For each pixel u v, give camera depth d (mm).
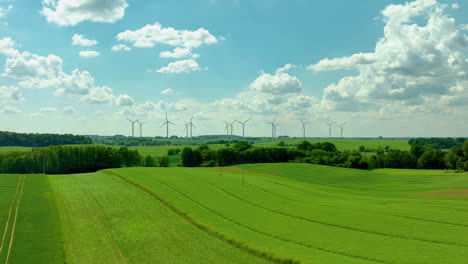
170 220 40094
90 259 28812
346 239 31688
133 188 58625
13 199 50375
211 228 35906
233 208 45469
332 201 51031
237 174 83375
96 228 37125
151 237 33906
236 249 30438
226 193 55688
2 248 31391
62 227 37531
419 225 35219
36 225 38156
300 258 26969
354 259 26594
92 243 32531
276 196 54688
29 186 61531
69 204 47562
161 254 29359
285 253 28203
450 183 78562
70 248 31375
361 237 32156
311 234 33594
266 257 28219
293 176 95250
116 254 29734
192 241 32625
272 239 32281
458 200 49438
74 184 63656
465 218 37281
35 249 31109
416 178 96250
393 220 37594
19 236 34562
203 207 45875
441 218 37531
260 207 46250
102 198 51094
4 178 70125
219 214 42406
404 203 48281
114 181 66625
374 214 40844
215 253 29453
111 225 38188
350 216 40312
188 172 81438
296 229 35500
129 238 33781
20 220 39906
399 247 28844
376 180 93312
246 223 38062
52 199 50719
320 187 73188
